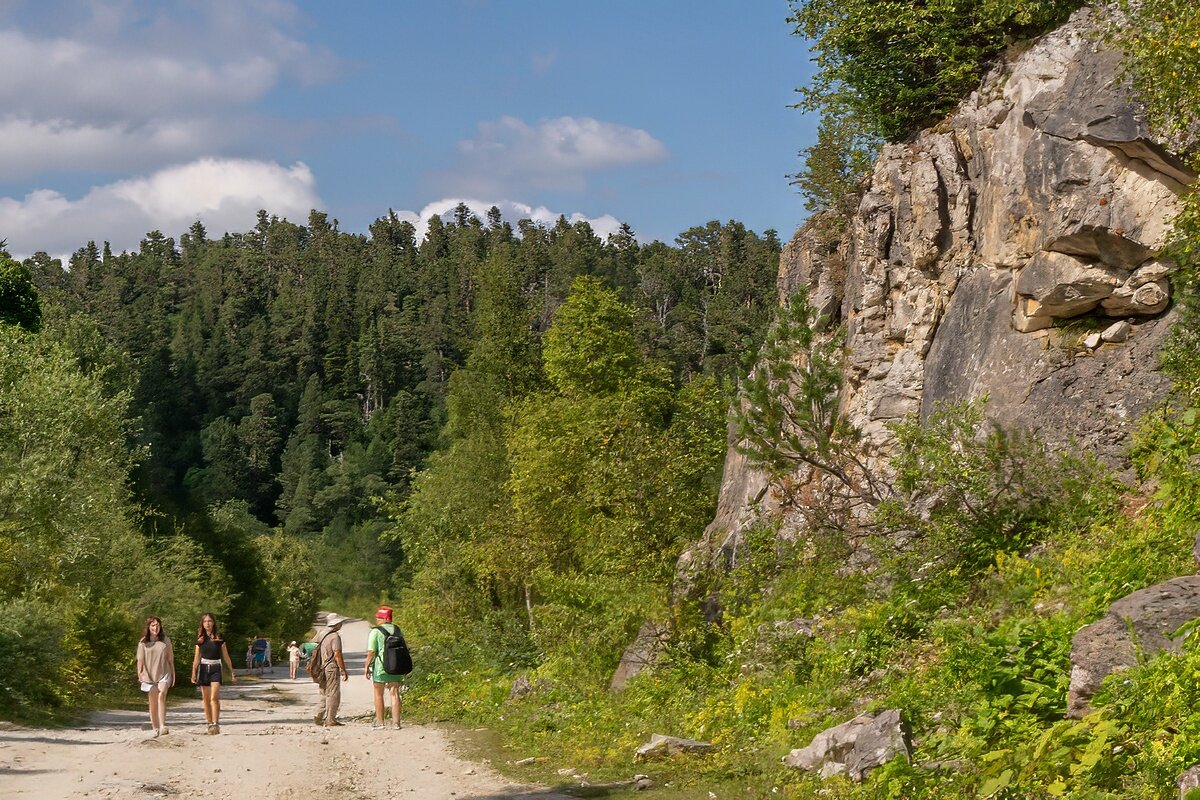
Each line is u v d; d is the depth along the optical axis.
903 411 20.08
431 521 42.00
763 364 17.75
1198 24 12.80
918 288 20.50
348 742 15.60
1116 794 7.18
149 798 10.50
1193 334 14.38
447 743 15.47
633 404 21.73
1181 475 11.98
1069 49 18.14
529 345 51.53
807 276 25.06
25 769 12.28
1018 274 17.72
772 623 15.34
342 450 158.50
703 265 156.75
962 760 8.84
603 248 193.12
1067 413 16.08
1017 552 13.91
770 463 17.27
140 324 169.38
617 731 14.59
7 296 47.50
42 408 28.98
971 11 20.86
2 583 26.23
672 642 17.41
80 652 25.66
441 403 152.75
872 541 15.47
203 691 17.03
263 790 11.16
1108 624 8.62
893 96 23.03
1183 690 7.42
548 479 32.50
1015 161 18.44
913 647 12.80
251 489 148.50
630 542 18.91
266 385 170.38
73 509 27.58
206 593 44.19
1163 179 15.70
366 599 114.75
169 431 148.62
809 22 23.36
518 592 36.59
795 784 9.88
